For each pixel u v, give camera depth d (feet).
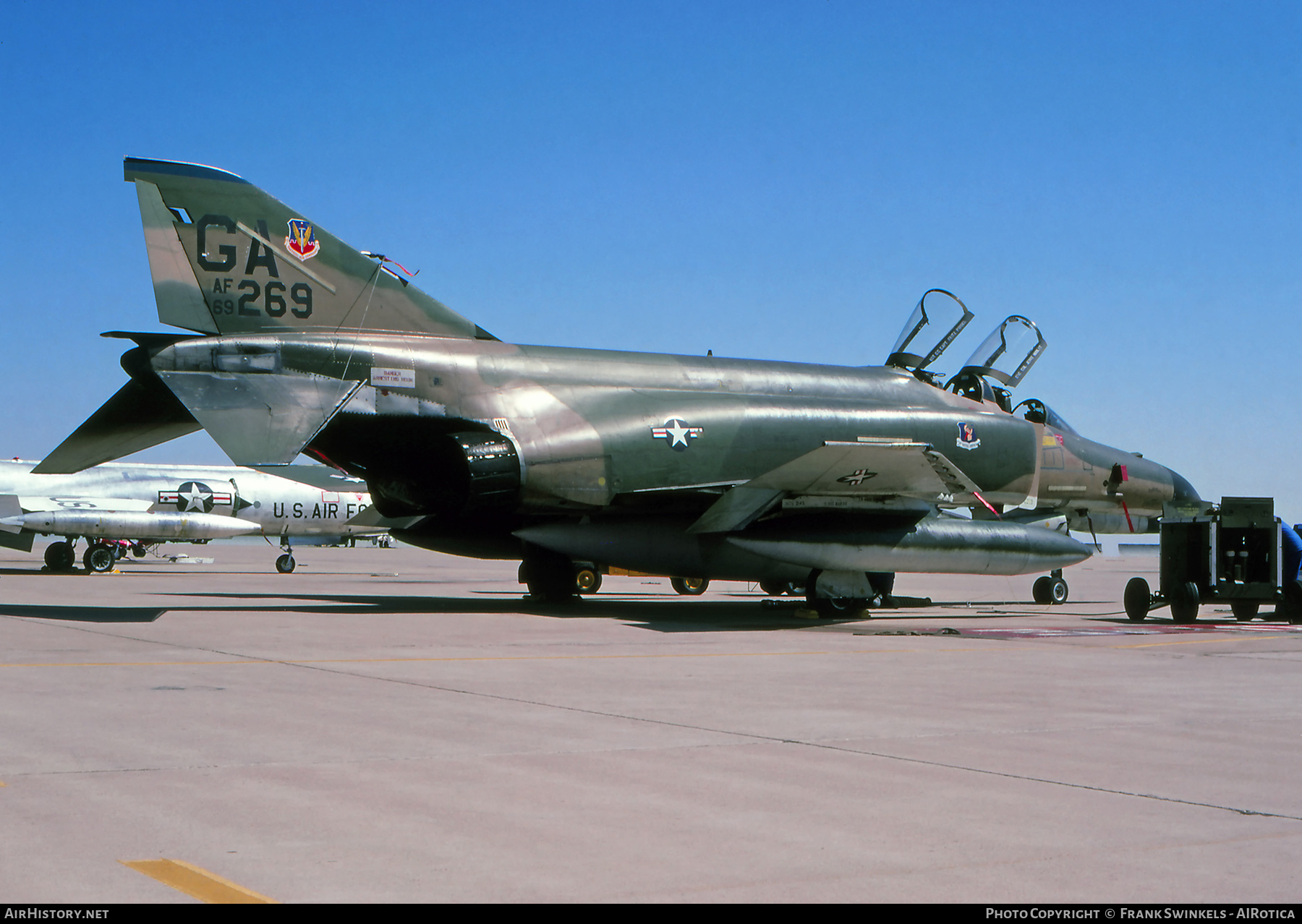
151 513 100.17
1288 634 46.06
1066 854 13.46
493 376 49.62
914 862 13.04
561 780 16.76
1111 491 66.18
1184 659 35.45
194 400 42.68
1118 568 185.98
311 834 13.70
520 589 79.61
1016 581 106.83
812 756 18.92
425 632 40.98
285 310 46.55
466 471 47.62
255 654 32.60
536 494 49.34
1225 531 52.24
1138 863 13.16
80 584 77.20
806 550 50.42
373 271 48.62
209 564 143.02
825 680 28.99
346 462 50.01
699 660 33.45
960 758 18.92
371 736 19.95
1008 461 61.31
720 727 21.62
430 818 14.55
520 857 12.98
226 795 15.56
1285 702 26.23
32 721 20.93
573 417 50.21
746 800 15.78
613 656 34.24
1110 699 26.27
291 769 17.20
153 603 55.26
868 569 52.26
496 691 25.86
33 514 94.53
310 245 47.21
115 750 18.39
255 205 46.19
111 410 46.29
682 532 53.52
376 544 293.64
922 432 58.18
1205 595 51.24
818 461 46.09
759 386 55.57
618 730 21.11
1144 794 16.58
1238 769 18.42
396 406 47.21
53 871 12.10
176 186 44.88
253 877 12.08
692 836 13.94
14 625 40.22
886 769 17.93
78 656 30.96
